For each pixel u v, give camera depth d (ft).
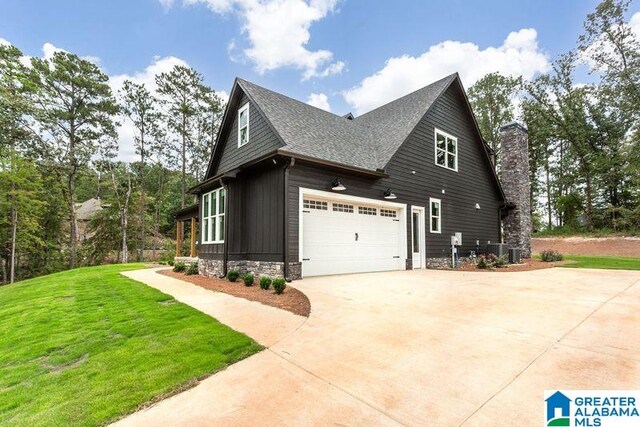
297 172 26.91
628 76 67.67
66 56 71.77
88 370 10.96
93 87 74.54
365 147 36.96
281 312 16.89
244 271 30.40
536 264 38.81
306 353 11.50
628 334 12.09
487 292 20.51
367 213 33.14
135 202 90.38
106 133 80.38
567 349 10.91
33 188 65.16
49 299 24.11
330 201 30.04
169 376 10.12
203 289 24.91
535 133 89.04
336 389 8.95
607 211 75.25
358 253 31.96
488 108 95.25
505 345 11.43
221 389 9.27
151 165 94.27
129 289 26.11
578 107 80.23
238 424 7.57
